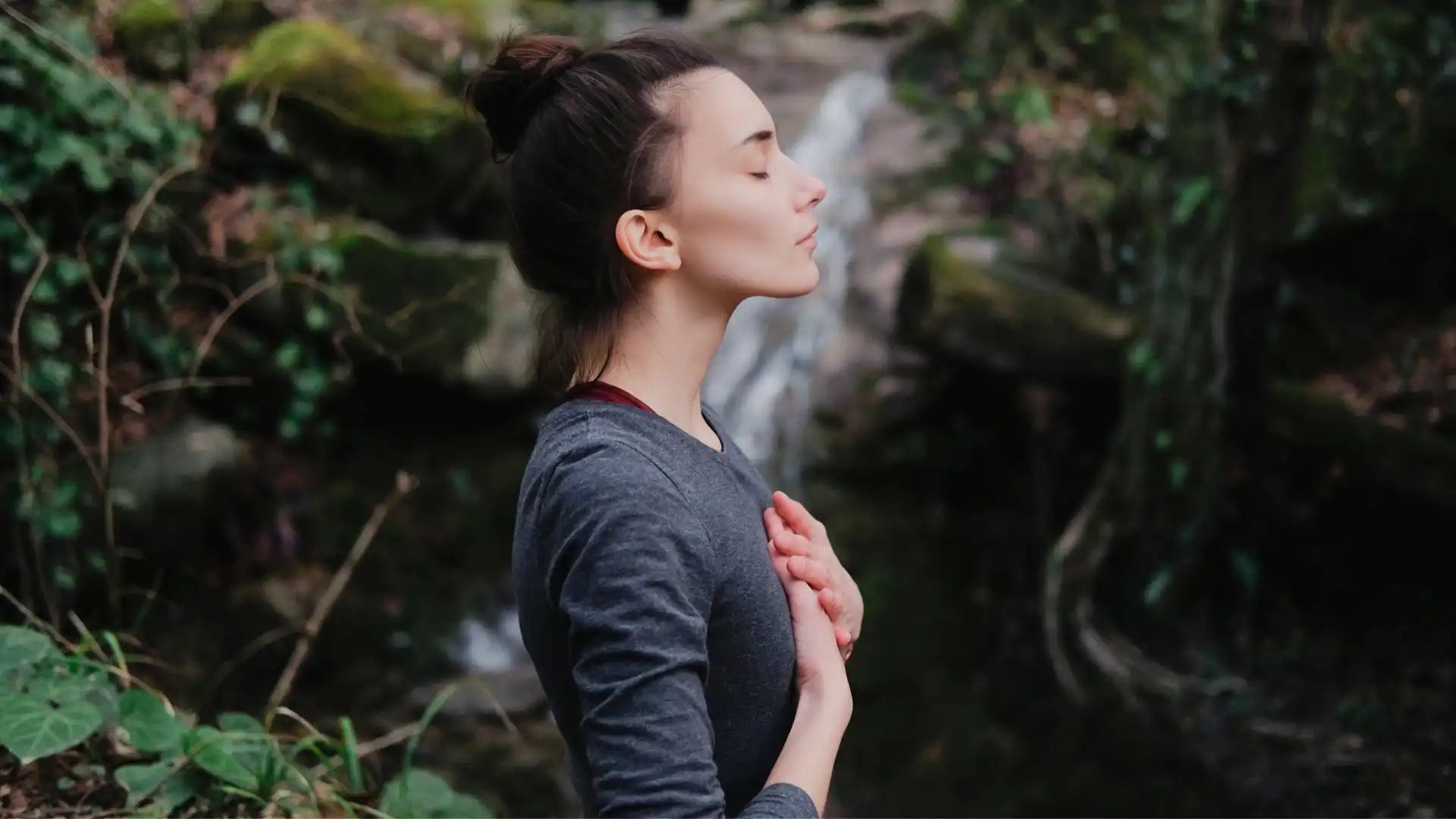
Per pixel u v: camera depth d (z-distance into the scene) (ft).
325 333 12.72
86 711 5.73
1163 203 12.17
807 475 14.29
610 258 3.54
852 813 11.09
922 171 16.56
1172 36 16.44
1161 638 12.52
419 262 13.08
